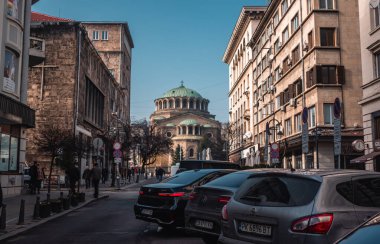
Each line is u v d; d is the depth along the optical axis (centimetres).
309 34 3303
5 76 2197
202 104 15938
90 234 1064
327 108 3098
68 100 3466
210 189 837
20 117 2178
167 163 14000
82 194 2002
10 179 2278
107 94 5250
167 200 992
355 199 547
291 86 3706
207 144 12069
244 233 583
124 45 7669
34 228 1184
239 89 6906
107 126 5000
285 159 4022
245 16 6028
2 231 1080
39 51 2742
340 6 3191
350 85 3111
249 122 6012
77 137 2245
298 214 520
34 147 3362
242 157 6425
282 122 4028
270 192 578
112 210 1662
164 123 14525
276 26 4294
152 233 1067
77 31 3556
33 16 3919
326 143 3105
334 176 556
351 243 366
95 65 4409
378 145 2238
